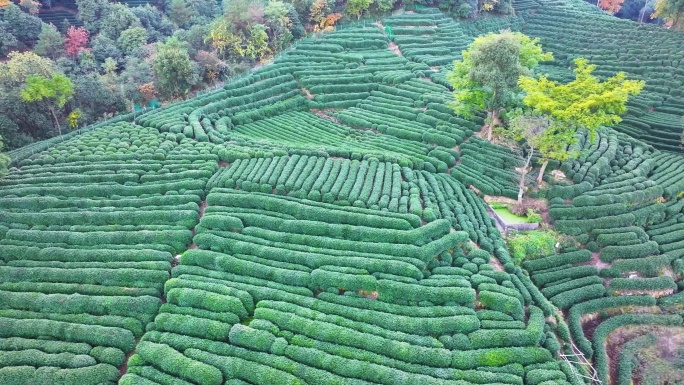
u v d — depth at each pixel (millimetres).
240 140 60562
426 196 49281
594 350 41469
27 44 88188
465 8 93500
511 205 51750
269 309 37594
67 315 38656
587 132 62938
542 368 34594
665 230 50969
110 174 52938
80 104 70000
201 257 42438
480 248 45156
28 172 53844
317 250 42375
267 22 87125
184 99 76500
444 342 35750
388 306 38000
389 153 57938
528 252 47312
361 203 47281
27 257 43812
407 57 83438
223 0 101438
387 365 33969
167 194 50188
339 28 92438
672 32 82688
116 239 45094
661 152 63656
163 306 38938
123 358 36250
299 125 69688
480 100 57469
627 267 46844
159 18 98750
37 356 35312
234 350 35250
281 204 47250
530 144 49312
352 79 77250
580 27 91312
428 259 41375
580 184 52656
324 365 33844
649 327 44062
